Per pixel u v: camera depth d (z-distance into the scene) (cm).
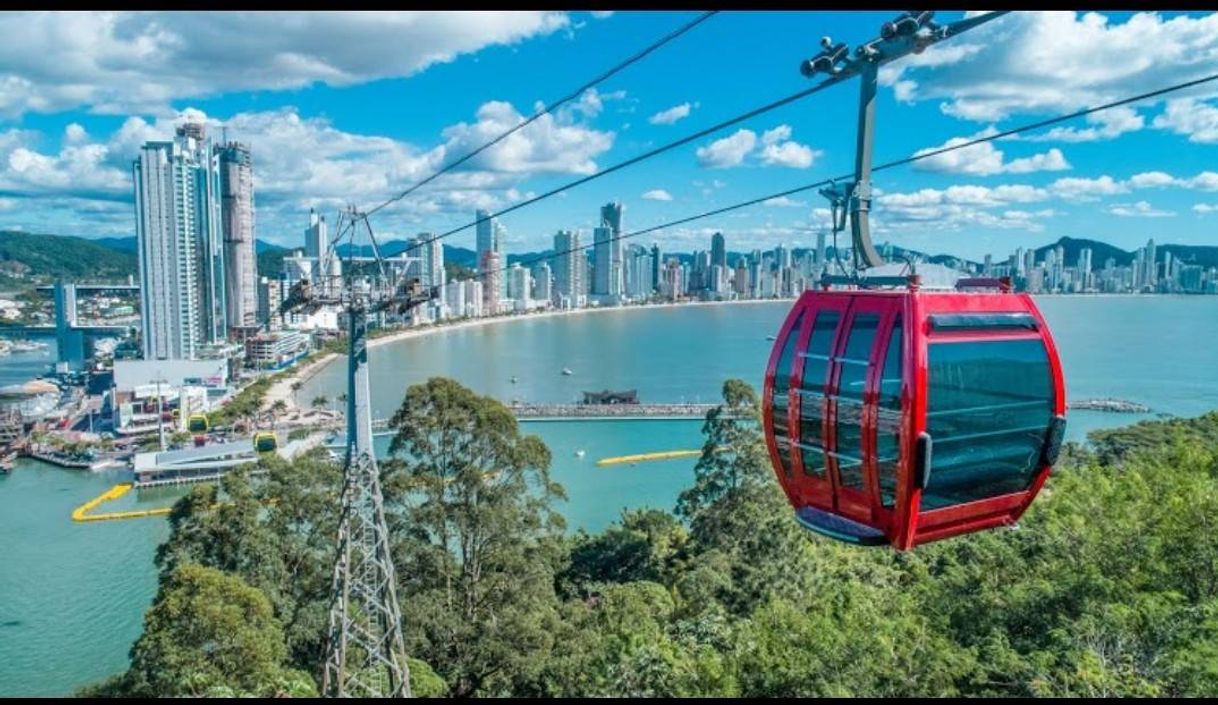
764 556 4259
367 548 2703
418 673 2983
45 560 6775
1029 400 1200
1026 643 2458
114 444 11569
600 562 5206
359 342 2719
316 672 3216
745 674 2570
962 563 3653
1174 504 2720
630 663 2870
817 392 1238
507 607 3441
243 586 2761
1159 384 15838
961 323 1145
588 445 11369
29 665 4928
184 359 17362
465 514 3541
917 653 2348
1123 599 2430
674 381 17150
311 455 4006
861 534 1212
